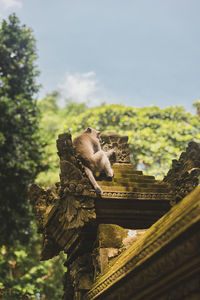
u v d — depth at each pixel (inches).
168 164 592.7
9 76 572.4
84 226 190.4
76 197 186.5
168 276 96.4
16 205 542.3
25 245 576.1
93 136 215.6
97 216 191.6
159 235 104.1
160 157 608.7
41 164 579.5
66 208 189.0
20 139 541.3
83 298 194.7
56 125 1037.8
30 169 549.6
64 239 216.2
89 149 205.6
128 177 215.3
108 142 235.1
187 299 93.0
